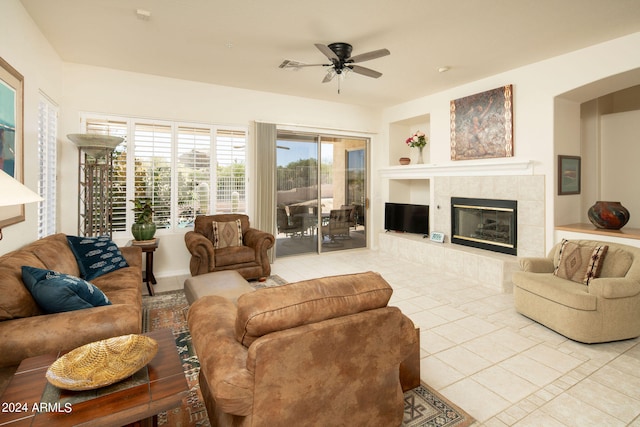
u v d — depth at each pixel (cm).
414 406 202
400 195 669
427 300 384
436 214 556
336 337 137
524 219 430
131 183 462
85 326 178
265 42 358
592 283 279
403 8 289
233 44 363
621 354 265
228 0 277
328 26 322
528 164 420
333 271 516
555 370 242
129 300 248
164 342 172
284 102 569
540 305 313
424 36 342
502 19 307
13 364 167
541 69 411
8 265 199
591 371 241
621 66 344
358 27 323
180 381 138
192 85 496
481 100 476
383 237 630
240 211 539
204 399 181
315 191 626
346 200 662
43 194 350
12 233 264
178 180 493
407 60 407
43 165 349
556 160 405
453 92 525
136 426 136
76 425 112
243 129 536
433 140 560
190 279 321
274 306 130
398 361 159
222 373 125
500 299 388
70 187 425
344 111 630
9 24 257
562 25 318
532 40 351
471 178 496
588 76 369
